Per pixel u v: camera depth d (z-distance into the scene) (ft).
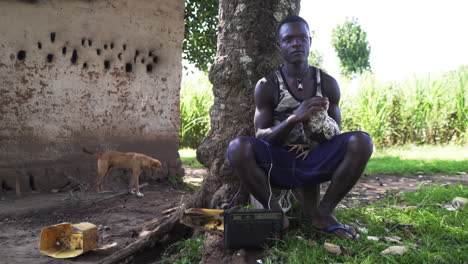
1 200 17.44
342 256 8.72
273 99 10.36
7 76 18.48
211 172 12.37
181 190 21.84
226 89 12.42
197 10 30.78
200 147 12.71
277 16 12.33
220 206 11.76
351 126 39.50
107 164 19.26
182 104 41.81
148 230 12.42
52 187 19.47
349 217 11.07
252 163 9.66
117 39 21.65
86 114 20.74
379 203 13.50
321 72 10.59
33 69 19.16
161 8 23.32
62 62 19.99
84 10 20.52
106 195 18.69
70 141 20.25
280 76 10.39
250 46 12.14
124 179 21.42
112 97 21.58
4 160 18.44
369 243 9.36
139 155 19.31
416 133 38.68
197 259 10.12
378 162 26.55
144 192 20.18
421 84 39.22
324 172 9.87
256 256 9.10
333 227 9.63
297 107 10.27
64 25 19.97
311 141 10.22
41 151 19.42
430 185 17.84
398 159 28.30
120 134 21.86
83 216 15.78
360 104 39.27
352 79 42.93
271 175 10.00
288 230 10.27
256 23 12.14
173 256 10.57
